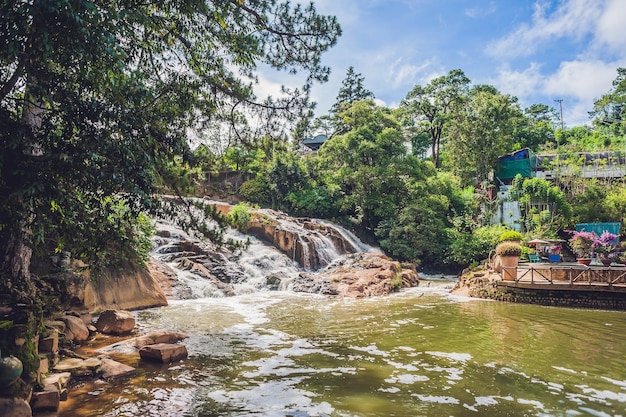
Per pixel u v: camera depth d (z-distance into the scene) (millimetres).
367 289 18984
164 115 7793
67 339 8367
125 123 6078
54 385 5676
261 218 27406
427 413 5637
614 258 23828
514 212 34938
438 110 51594
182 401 5969
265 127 11297
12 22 4465
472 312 14055
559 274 17484
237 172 36750
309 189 37125
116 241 7434
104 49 4988
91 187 5961
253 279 20516
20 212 5551
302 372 7418
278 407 5809
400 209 34750
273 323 11930
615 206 32969
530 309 14766
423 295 18734
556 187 34531
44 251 7730
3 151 4891
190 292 16781
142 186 6406
